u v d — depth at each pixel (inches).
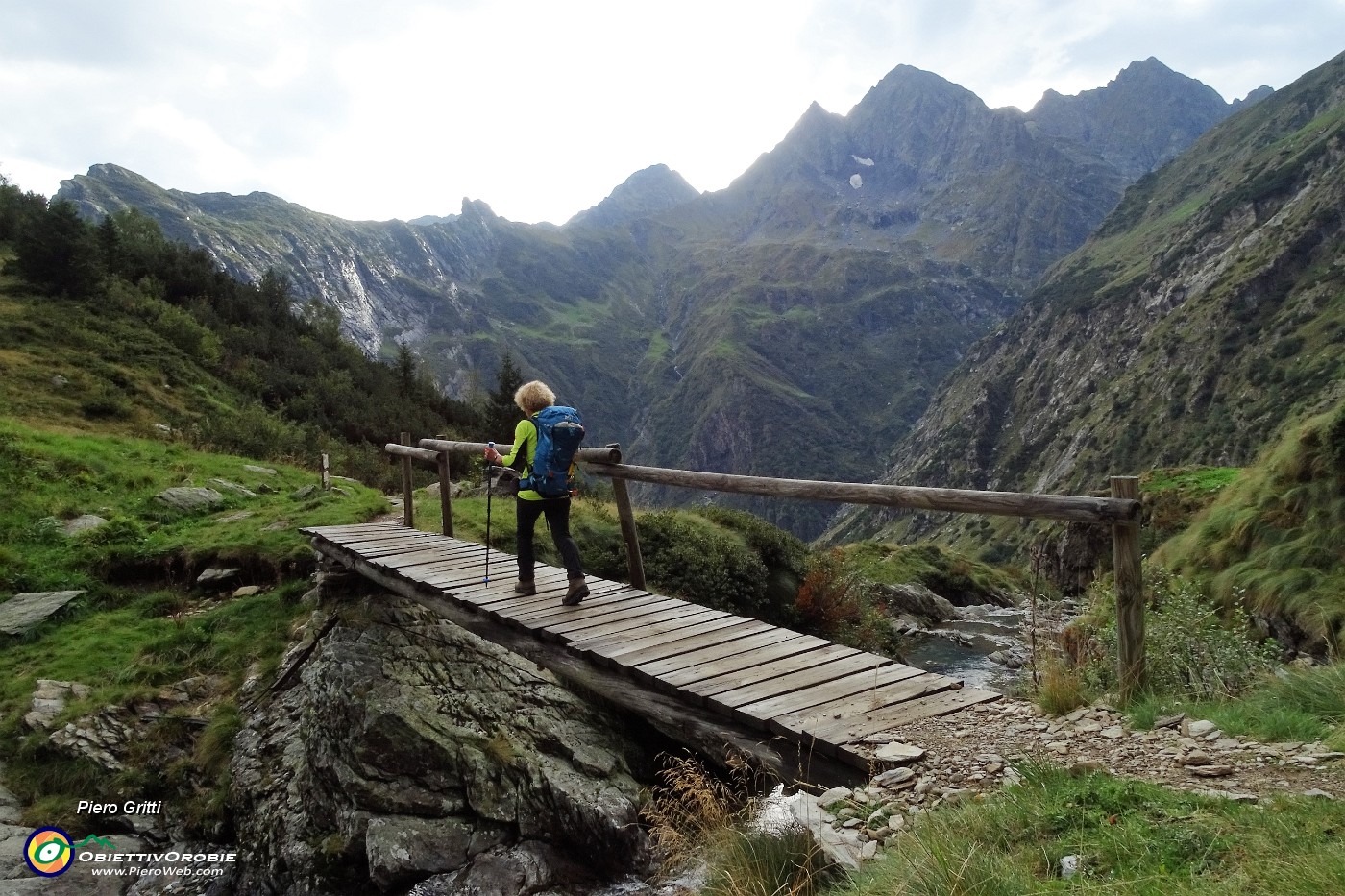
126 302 1531.7
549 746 332.8
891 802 148.0
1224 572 459.2
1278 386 3897.6
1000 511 190.9
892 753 161.9
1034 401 6648.6
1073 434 5408.5
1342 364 3558.1
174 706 415.8
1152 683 181.9
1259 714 158.4
